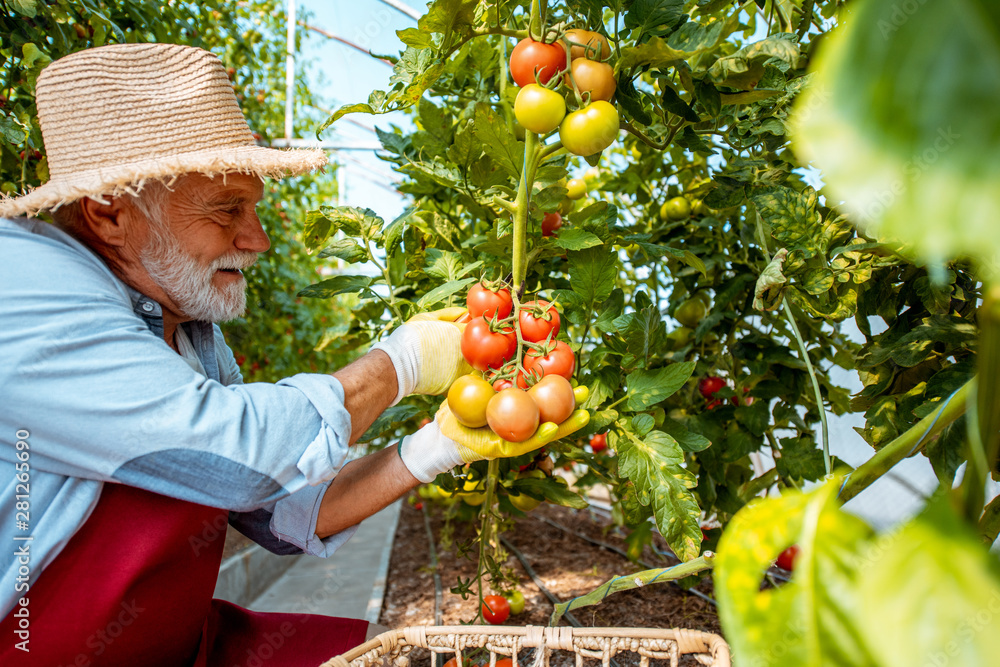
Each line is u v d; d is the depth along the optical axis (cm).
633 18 102
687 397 175
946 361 117
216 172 99
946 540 40
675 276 184
